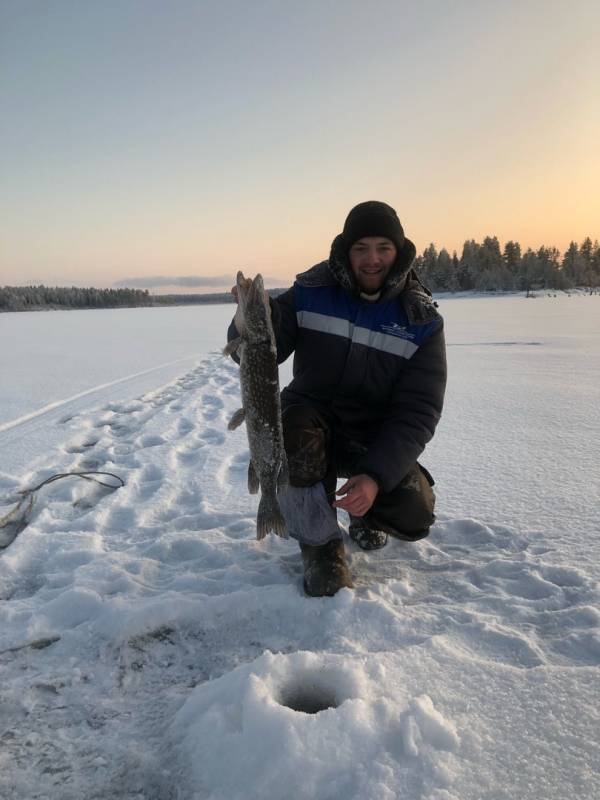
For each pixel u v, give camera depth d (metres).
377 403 2.53
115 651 1.99
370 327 2.41
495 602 2.20
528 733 1.44
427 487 2.52
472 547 2.76
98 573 2.49
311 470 2.31
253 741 1.40
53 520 3.29
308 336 2.49
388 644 1.94
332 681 1.67
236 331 2.48
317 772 1.31
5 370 10.80
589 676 1.66
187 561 2.69
